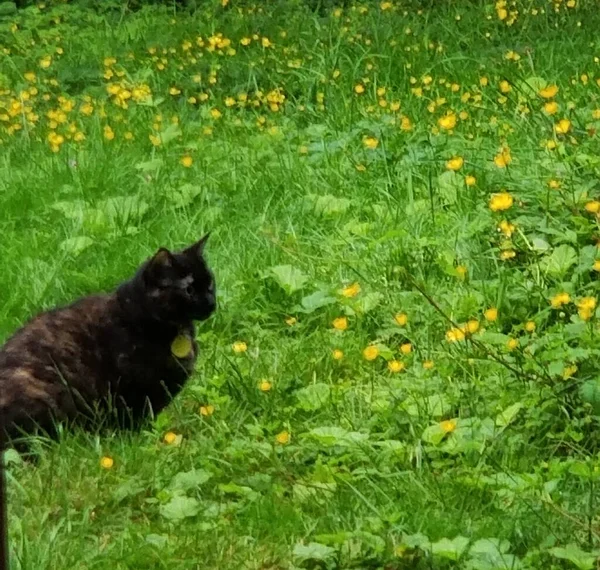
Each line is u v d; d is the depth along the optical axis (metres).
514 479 2.59
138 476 2.73
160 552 2.51
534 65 4.43
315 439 2.79
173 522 2.60
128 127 4.33
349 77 4.52
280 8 5.58
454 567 2.44
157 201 3.78
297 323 3.23
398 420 2.81
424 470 2.66
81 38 5.57
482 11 5.07
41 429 2.83
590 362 2.83
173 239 3.58
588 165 3.45
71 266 3.50
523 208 3.37
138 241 3.56
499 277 3.16
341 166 3.83
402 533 2.51
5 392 2.82
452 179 3.57
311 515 2.62
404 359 3.04
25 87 4.89
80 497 2.69
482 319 3.08
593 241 3.23
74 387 2.86
